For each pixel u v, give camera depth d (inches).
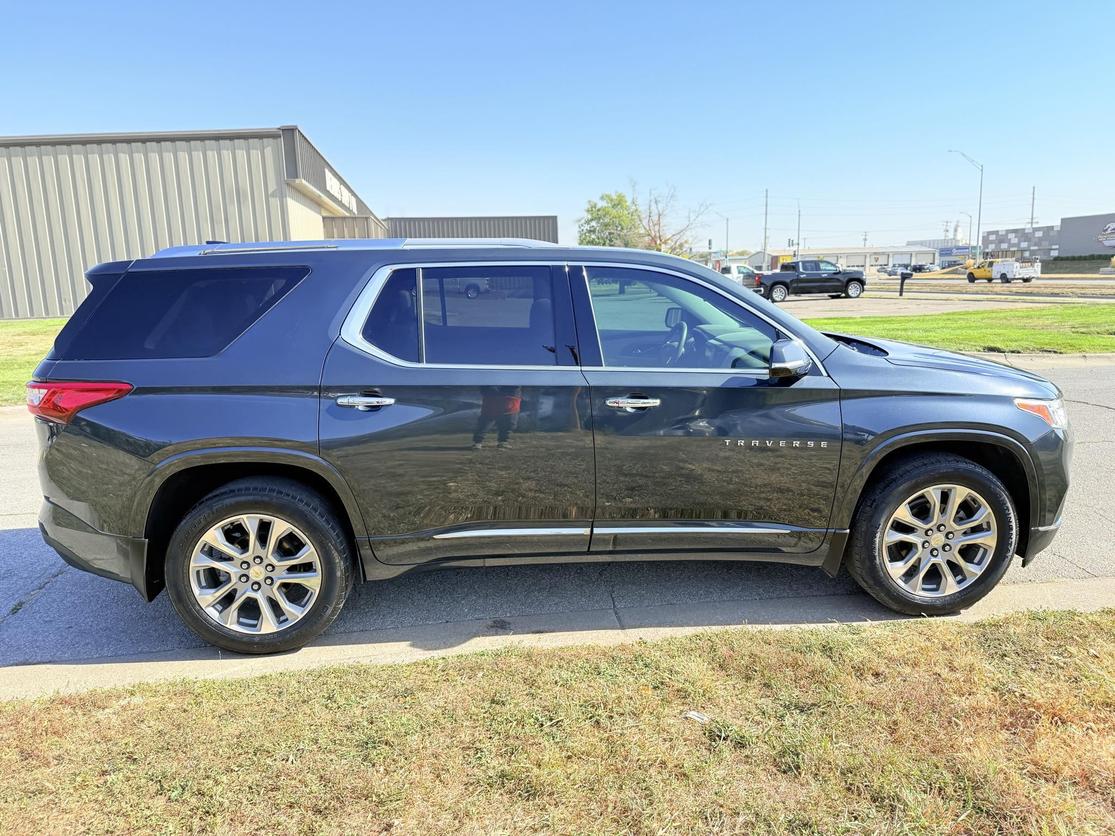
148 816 87.8
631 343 138.9
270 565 132.6
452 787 91.8
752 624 142.2
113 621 150.7
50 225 928.9
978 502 139.3
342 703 111.4
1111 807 86.5
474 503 134.3
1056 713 103.1
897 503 138.3
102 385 128.4
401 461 131.4
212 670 129.8
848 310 915.4
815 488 138.0
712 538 139.6
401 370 131.6
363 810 88.3
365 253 136.6
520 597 157.6
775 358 131.3
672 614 147.6
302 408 129.0
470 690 114.3
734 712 106.3
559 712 107.1
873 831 83.4
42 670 130.3
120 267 135.0
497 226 1803.6
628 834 83.9
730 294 141.7
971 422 137.1
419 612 151.3
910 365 143.7
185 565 130.2
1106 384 397.1
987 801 87.4
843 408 136.7
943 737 98.9
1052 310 830.5
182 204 949.2
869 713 104.7
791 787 90.6
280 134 949.2
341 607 135.7
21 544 194.7
